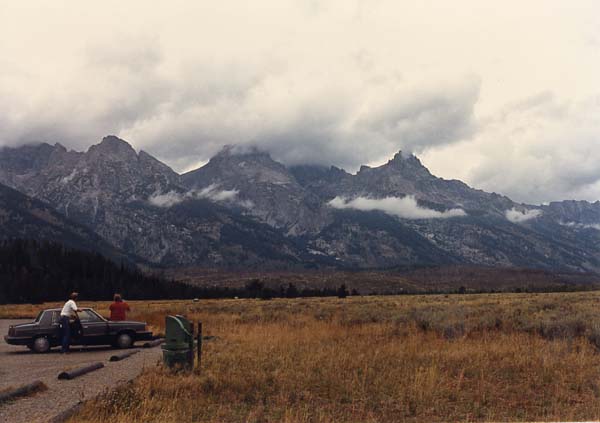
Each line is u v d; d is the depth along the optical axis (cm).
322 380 1300
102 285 11744
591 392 1190
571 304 3616
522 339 1850
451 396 1173
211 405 1102
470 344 1797
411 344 1786
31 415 966
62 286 10919
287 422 953
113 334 2170
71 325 2122
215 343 2062
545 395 1166
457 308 3372
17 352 2114
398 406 1098
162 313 4094
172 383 1230
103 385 1236
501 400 1141
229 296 13338
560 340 1806
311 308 4397
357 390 1208
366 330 2317
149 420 962
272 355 1670
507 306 3797
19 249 11738
